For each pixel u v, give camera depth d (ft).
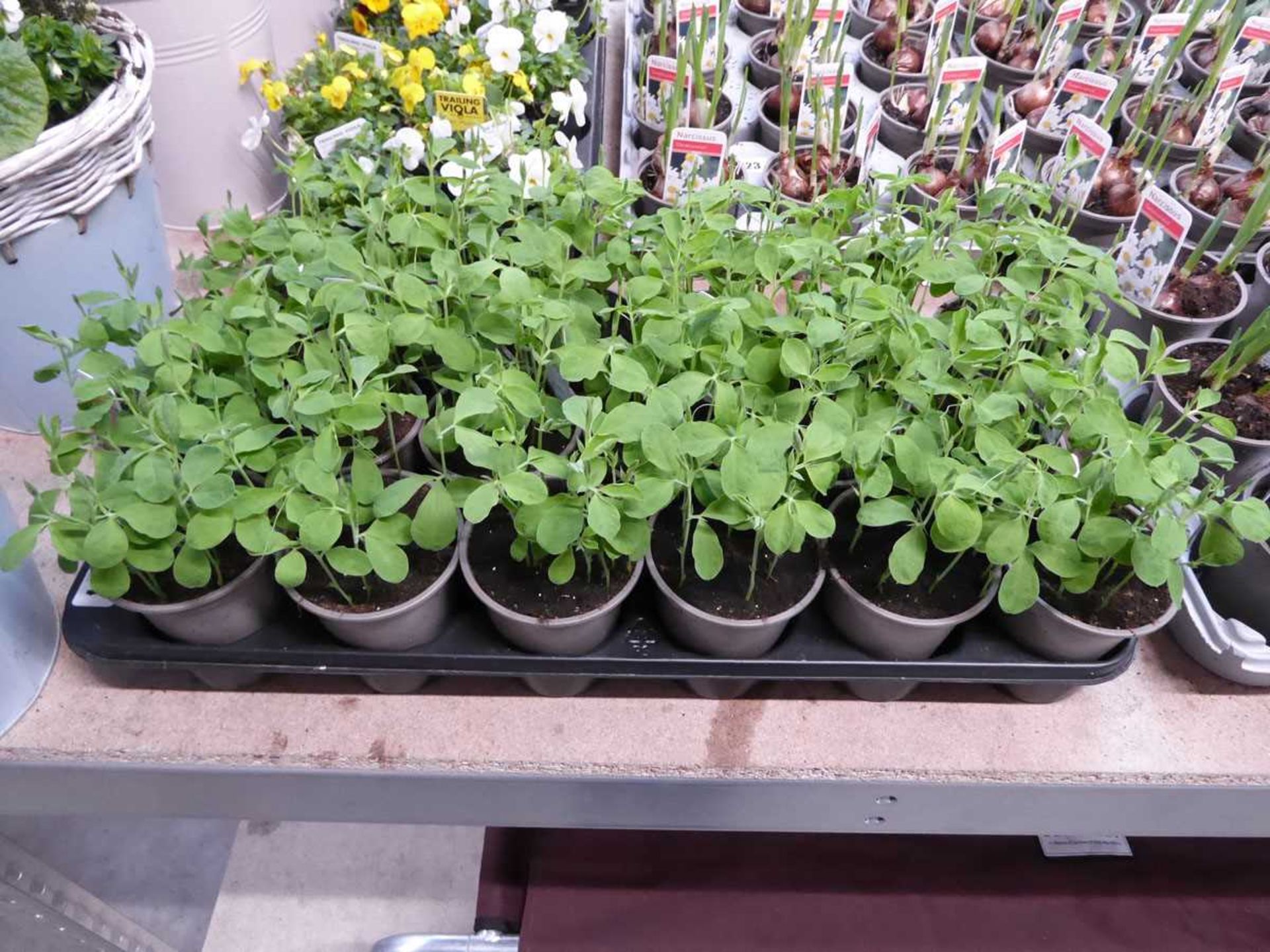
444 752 3.02
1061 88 5.38
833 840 4.18
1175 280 4.58
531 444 3.51
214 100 4.94
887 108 5.87
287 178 5.59
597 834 4.18
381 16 6.25
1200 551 3.06
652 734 3.10
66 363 3.08
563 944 3.82
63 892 4.01
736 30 6.95
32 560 3.09
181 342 3.17
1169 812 3.20
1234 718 3.18
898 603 3.00
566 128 5.81
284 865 4.89
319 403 2.85
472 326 3.44
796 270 3.49
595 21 6.64
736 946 3.83
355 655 3.04
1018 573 2.80
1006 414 3.01
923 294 4.27
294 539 3.03
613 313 3.91
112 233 3.99
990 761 3.05
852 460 2.95
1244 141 6.01
